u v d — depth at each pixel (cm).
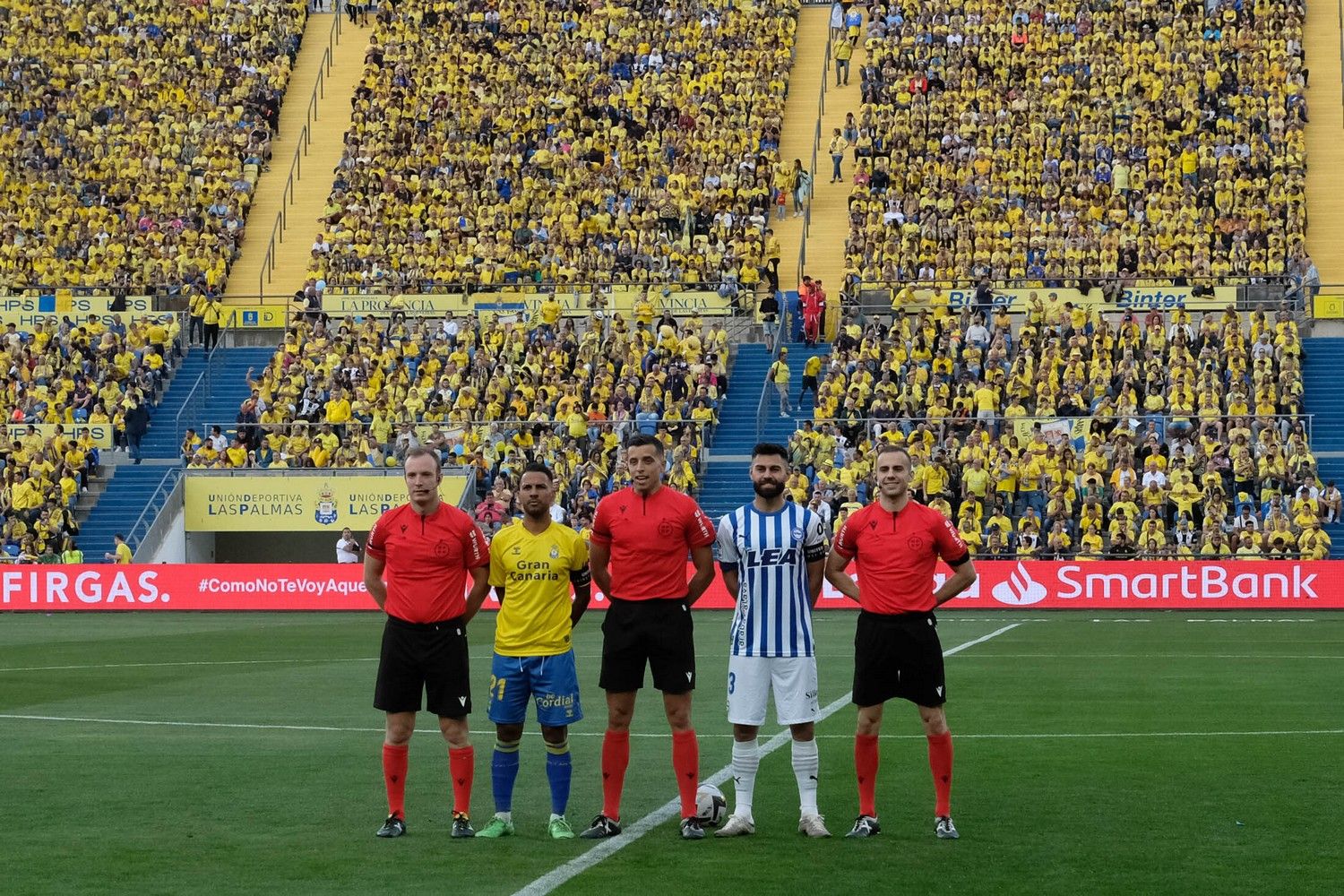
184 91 8644
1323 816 1800
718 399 6456
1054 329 6400
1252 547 5316
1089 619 4894
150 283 7512
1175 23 8125
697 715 2753
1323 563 5116
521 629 1714
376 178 7962
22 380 6781
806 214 7494
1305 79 7831
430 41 8838
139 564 5738
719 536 1741
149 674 3544
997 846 1650
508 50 8775
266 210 8088
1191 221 7050
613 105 8312
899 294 6750
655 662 1714
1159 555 5375
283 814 1852
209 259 7638
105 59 8919
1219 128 7512
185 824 1792
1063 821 1781
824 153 7931
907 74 8138
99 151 8262
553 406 6397
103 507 6253
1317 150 7575
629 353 6562
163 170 8169
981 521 5628
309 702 2991
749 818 1722
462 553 1725
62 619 5341
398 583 1719
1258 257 6831
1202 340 6244
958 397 6066
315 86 8819
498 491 5862
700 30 8669
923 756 2247
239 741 2472
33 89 8606
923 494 5669
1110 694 3002
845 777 2083
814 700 1722
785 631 1714
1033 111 7788
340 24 9275
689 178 7731
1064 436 5794
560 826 1716
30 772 2167
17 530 6009
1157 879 1502
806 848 1645
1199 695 2962
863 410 6197
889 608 1698
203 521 6212
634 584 1717
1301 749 2297
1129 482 5538
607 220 7562
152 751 2370
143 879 1520
